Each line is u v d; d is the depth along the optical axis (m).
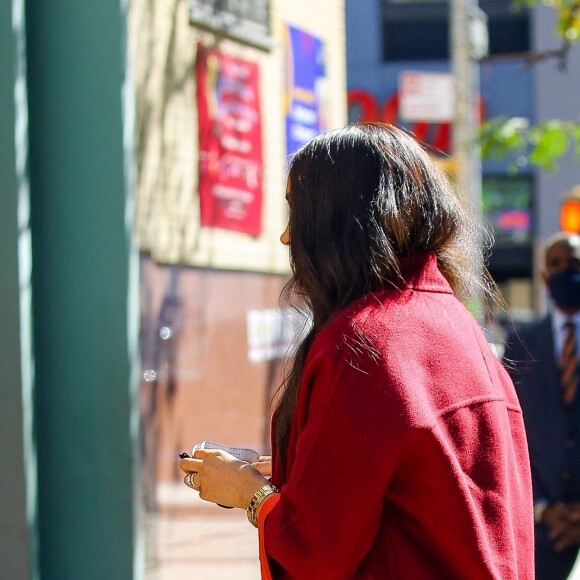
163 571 6.07
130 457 5.20
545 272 5.55
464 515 2.51
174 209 6.35
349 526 2.50
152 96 6.20
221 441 6.66
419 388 2.55
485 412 2.62
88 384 5.21
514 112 26.97
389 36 26.80
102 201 5.21
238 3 6.98
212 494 2.92
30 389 4.96
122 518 5.20
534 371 5.44
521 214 27.27
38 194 5.23
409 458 2.51
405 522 2.56
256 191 7.10
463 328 2.72
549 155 11.03
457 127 12.41
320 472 2.53
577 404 5.41
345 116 8.36
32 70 5.23
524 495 2.74
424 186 2.81
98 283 5.20
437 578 2.53
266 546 2.63
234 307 6.84
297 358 2.79
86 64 5.21
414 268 2.77
